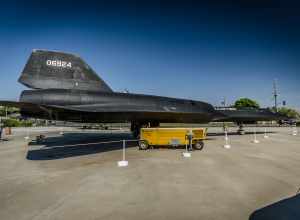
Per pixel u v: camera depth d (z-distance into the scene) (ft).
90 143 46.80
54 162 28.71
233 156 31.53
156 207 14.43
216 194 16.56
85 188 18.24
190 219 12.80
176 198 15.89
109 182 19.79
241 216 13.01
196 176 21.39
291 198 15.60
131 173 22.77
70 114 38.24
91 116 40.27
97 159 30.32
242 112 62.69
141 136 38.06
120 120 45.78
